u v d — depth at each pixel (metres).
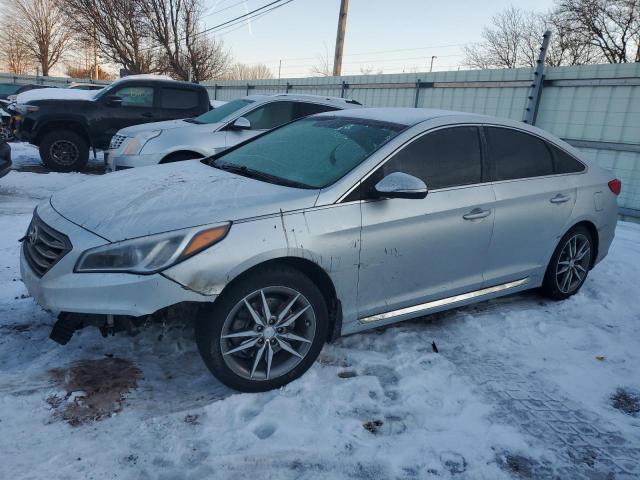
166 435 2.66
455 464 2.60
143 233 2.76
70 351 3.36
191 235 2.77
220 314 2.86
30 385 2.97
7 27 51.94
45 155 10.54
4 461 2.39
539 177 4.31
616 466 2.68
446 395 3.16
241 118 7.69
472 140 3.94
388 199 3.38
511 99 10.72
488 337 3.98
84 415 2.76
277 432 2.72
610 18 28.25
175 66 32.31
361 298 3.38
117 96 10.73
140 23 31.95
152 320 3.08
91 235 2.82
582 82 9.45
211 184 3.34
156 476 2.39
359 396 3.08
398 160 3.50
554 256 4.55
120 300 2.71
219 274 2.78
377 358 3.54
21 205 7.39
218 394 3.04
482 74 11.21
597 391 3.35
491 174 3.98
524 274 4.32
